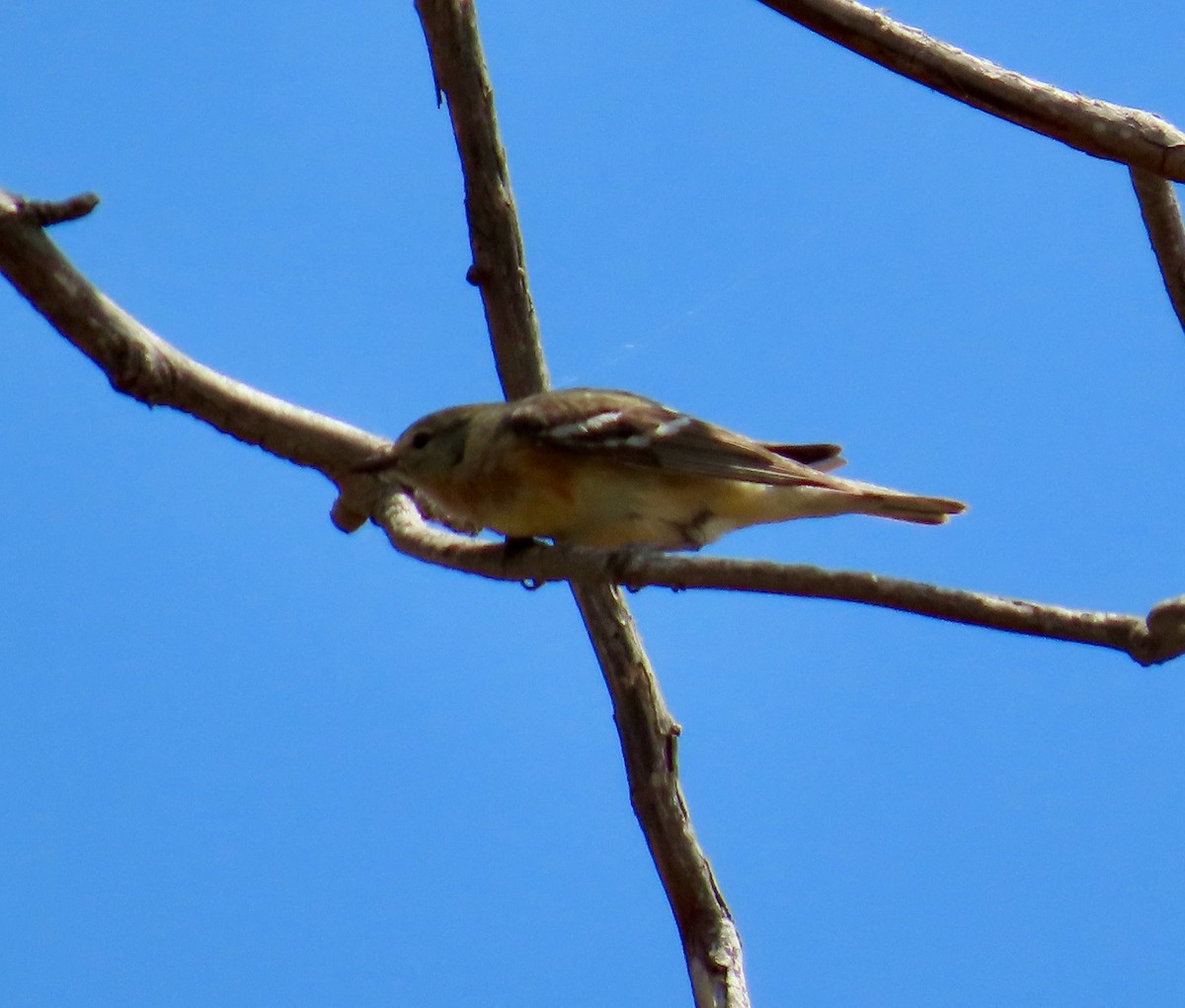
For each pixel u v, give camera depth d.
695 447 12.01
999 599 7.64
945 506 12.23
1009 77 9.82
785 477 11.96
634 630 13.06
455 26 12.37
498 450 12.18
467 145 12.80
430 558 11.16
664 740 13.09
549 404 12.27
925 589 7.68
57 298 11.20
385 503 12.58
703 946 12.77
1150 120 9.70
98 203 11.02
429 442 12.49
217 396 12.37
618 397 12.48
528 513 12.23
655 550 9.36
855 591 7.80
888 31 9.84
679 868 12.95
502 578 10.34
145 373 11.85
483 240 13.12
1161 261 11.08
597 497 12.05
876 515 12.33
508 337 13.51
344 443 12.78
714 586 8.36
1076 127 9.73
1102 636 7.54
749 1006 12.54
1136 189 10.89
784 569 7.99
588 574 9.51
